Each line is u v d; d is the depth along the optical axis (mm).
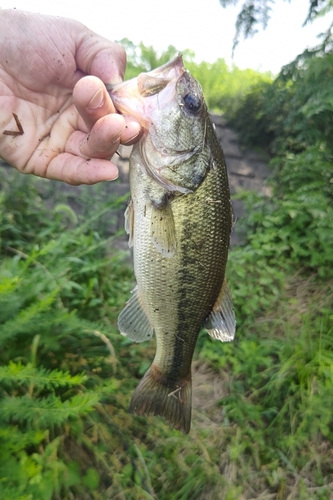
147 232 210
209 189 212
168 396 241
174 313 224
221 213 217
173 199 207
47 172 228
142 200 209
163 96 202
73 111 231
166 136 203
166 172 205
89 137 190
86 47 229
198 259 216
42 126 230
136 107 201
